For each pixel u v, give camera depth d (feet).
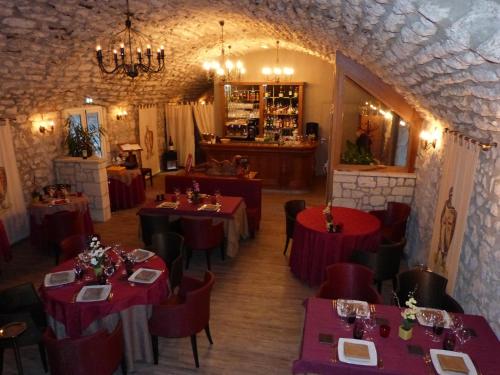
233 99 36.91
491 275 10.64
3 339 10.95
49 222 19.33
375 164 22.18
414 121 20.02
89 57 20.98
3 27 14.48
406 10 6.62
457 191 13.35
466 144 12.74
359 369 8.84
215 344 13.58
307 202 29.63
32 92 21.39
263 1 13.66
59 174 25.57
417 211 19.62
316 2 10.55
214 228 18.31
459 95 10.00
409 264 19.90
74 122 26.96
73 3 14.53
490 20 5.30
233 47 31.73
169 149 40.11
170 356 13.01
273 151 31.81
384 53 11.83
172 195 22.12
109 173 27.45
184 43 25.14
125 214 27.20
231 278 18.19
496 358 9.16
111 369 10.53
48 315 12.12
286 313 15.42
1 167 21.38
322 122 36.76
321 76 35.70
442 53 7.56
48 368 12.51
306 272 17.24
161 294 12.63
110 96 29.60
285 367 12.53
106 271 12.76
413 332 10.07
